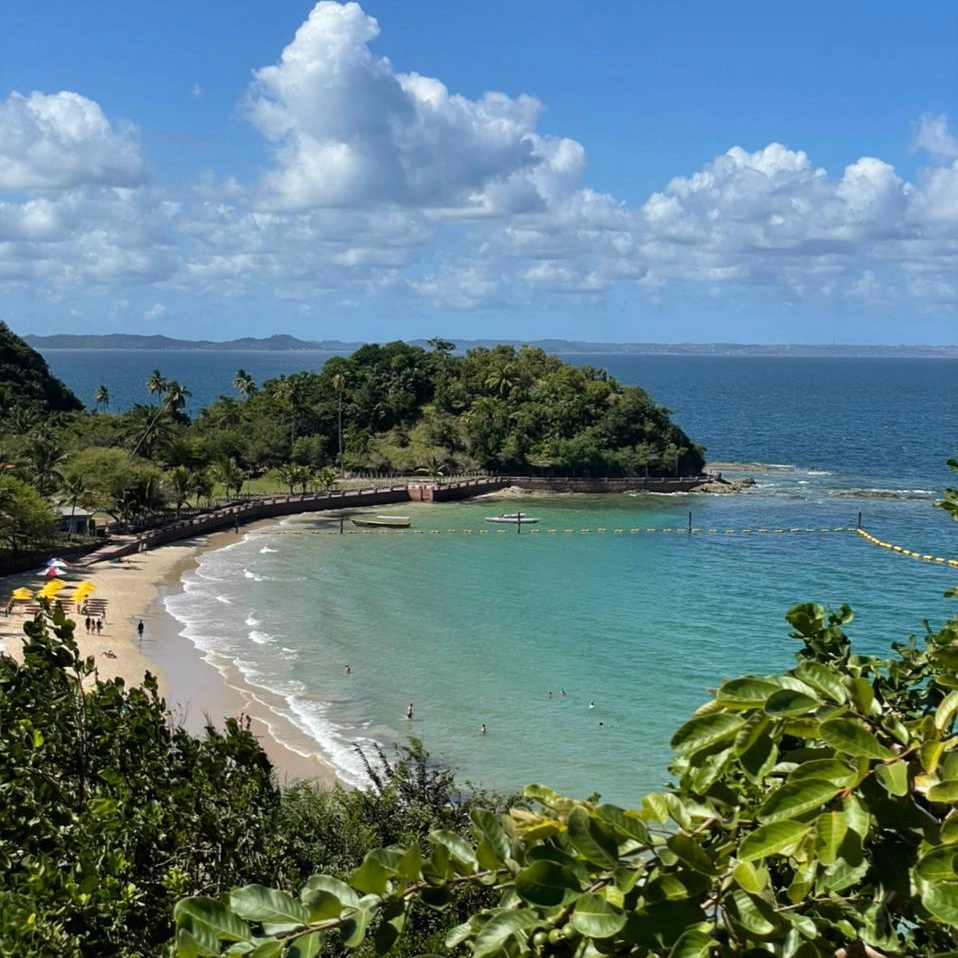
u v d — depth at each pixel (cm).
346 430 14538
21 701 1194
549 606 7181
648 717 4906
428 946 1174
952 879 383
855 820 397
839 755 420
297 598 7481
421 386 15425
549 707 5047
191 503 11512
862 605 6994
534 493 13262
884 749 411
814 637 790
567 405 14375
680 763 577
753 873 412
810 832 405
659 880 420
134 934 977
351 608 7175
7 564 7725
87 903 951
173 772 1238
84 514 9644
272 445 13738
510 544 9794
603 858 428
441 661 5844
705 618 6750
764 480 14500
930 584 7731
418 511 11856
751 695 445
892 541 9706
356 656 5947
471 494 12988
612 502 12512
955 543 9569
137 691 1316
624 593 7588
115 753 1220
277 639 6322
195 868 1148
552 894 427
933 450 18762
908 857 429
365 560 9006
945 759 409
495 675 5575
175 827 1159
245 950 434
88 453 10244
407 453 13862
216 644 6200
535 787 519
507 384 15088
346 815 2033
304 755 4425
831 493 13088
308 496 11962
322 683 5450
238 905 452
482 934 434
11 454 9975
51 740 1189
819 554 9094
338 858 1827
